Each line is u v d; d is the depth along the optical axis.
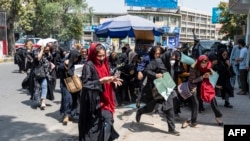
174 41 32.34
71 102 8.70
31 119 9.16
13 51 36.12
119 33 14.78
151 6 29.77
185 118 9.07
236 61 13.24
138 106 9.34
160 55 7.62
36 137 7.56
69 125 8.59
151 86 7.63
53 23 45.66
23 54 20.05
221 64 10.38
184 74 9.23
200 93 8.13
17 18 38.66
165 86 7.36
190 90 7.96
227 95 10.57
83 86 5.22
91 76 5.25
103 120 5.30
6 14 34.62
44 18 45.12
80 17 46.56
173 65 9.34
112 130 5.48
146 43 14.98
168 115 7.43
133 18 12.18
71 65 8.48
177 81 9.28
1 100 11.73
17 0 34.59
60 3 45.31
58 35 46.44
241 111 10.07
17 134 7.78
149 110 7.93
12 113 9.83
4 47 34.00
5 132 7.92
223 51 10.41
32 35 50.62
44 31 47.44
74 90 8.43
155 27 12.20
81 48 9.48
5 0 34.22
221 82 10.46
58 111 10.17
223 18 45.69
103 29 12.30
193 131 7.77
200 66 7.90
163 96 7.36
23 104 11.11
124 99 11.05
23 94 12.95
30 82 10.46
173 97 7.46
